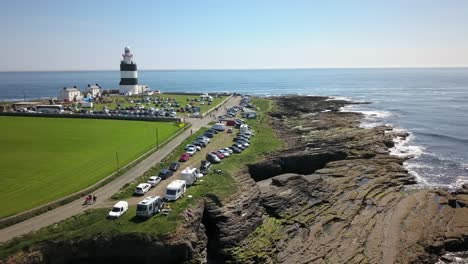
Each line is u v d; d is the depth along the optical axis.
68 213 51.72
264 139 99.31
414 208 65.12
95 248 46.22
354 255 52.47
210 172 68.75
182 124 110.69
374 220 61.22
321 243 54.97
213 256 53.56
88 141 90.19
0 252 42.25
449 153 103.31
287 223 59.56
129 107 147.00
